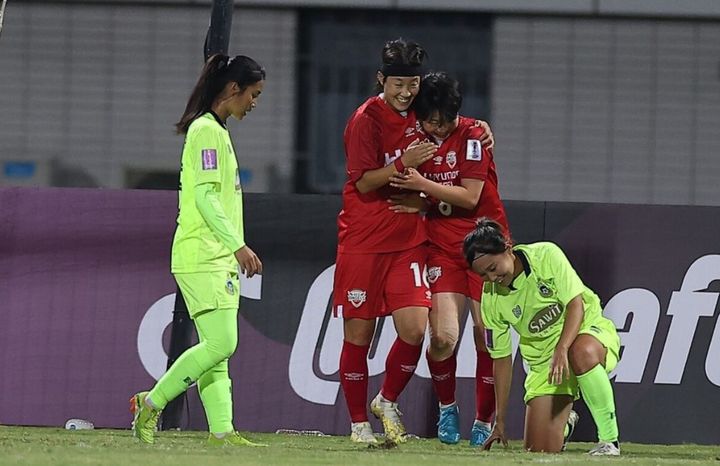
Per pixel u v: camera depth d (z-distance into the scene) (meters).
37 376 22.92
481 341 20.66
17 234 23.05
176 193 23.23
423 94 19.23
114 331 23.05
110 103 43.69
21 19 43.56
